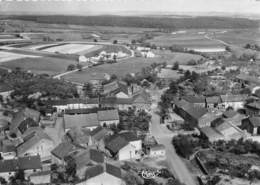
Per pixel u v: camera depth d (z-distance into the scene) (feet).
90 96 538.47
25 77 631.15
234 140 380.78
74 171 303.27
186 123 438.40
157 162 342.03
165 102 529.45
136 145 361.30
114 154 343.05
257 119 413.18
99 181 281.95
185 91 586.04
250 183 302.45
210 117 431.84
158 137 405.39
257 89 574.15
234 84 639.35
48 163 326.24
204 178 308.60
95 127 409.28
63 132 408.87
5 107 483.51
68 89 547.49
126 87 582.35
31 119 401.08
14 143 359.05
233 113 450.30
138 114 468.34
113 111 433.48
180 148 361.30
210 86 613.93
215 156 351.05
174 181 299.58
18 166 298.15
